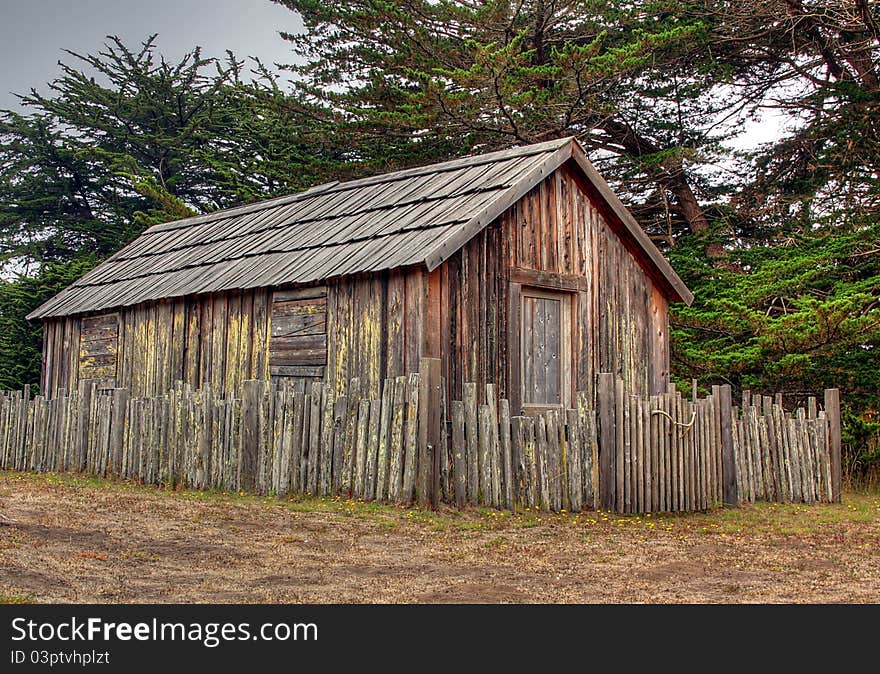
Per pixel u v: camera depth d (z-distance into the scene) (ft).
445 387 46.42
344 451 41.47
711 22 97.91
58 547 29.63
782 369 66.44
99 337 64.03
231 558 29.73
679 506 43.29
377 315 47.60
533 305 51.98
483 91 90.74
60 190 144.05
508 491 40.11
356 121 102.89
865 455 64.28
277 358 52.21
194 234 71.31
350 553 31.19
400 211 54.49
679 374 72.79
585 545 34.01
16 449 56.18
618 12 100.48
